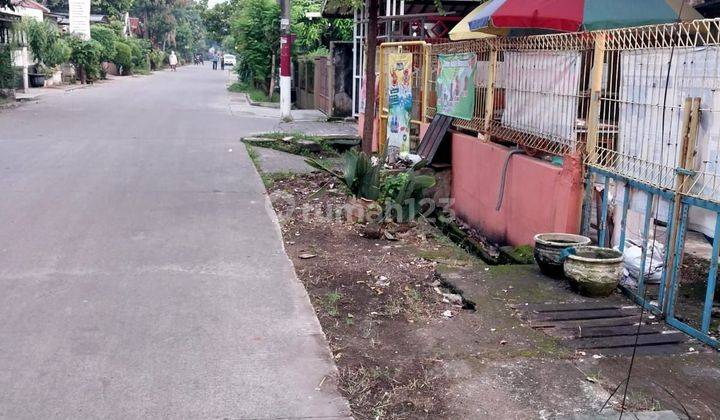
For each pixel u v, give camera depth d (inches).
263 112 852.6
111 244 260.8
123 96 1027.9
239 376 158.1
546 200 261.7
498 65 315.9
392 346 179.9
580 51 243.0
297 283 224.7
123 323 186.2
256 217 311.7
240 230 288.4
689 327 186.5
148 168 420.8
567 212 244.4
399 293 223.3
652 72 202.7
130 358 165.3
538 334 185.8
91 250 252.4
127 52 1781.5
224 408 144.2
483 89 335.9
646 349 177.3
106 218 299.4
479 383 158.9
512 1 297.0
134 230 281.9
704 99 180.7
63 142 514.3
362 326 193.8
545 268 231.0
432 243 292.4
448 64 384.8
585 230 242.2
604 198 229.9
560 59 256.7
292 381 156.6
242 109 879.7
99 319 188.5
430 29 605.3
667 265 194.2
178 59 3193.9
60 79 1277.1
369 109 382.9
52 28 1190.9
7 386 150.2
